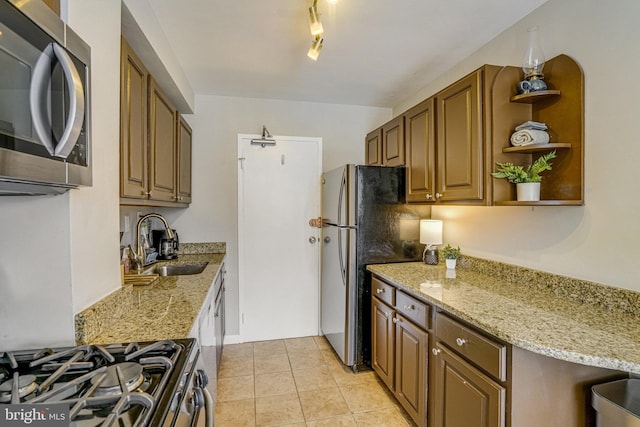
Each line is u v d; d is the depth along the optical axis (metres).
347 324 2.53
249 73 2.63
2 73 0.65
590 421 1.27
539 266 1.78
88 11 1.11
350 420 1.98
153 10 1.79
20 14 0.70
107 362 0.92
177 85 2.39
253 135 3.18
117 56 1.34
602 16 1.46
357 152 3.43
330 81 2.80
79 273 1.08
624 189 1.39
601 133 1.47
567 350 1.05
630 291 1.35
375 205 2.53
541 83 1.66
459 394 1.48
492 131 1.73
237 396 2.23
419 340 1.80
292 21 1.91
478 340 1.35
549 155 1.61
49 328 1.03
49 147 0.78
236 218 3.16
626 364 0.98
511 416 1.21
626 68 1.38
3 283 1.00
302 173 3.29
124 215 2.25
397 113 3.39
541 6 1.76
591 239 1.52
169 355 0.99
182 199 2.64
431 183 2.21
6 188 0.85
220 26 1.96
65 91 0.82
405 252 2.60
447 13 1.83
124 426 0.66
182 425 0.80
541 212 1.77
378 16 1.85
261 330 3.22
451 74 2.55
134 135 1.55
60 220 1.02
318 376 2.50
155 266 2.45
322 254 3.21
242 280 3.17
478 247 2.23
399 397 2.04
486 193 1.73
